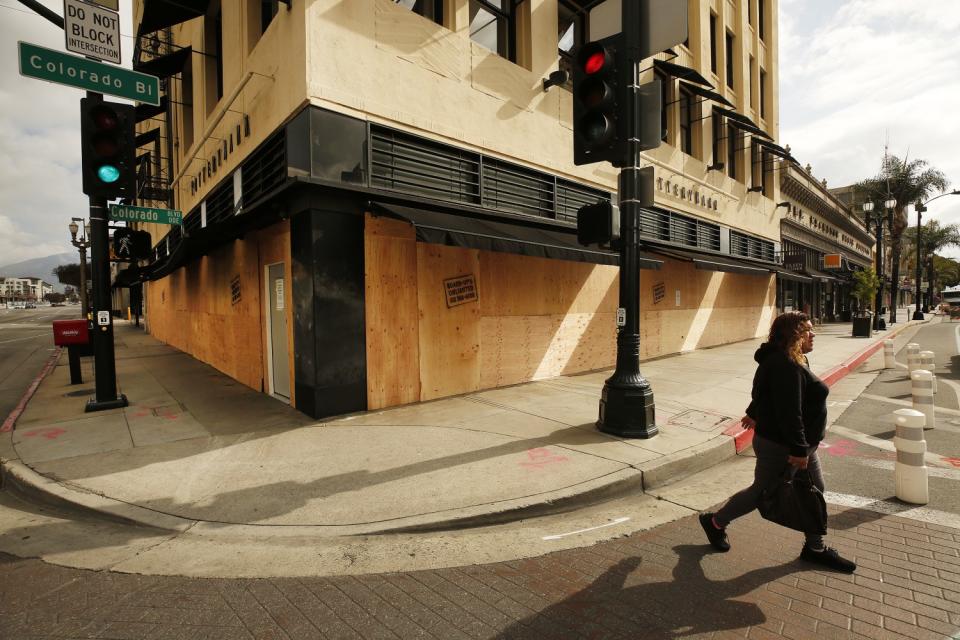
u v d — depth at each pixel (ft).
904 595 9.62
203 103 38.22
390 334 24.39
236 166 30.07
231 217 26.08
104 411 24.20
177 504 13.80
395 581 10.38
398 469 16.15
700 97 52.03
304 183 20.31
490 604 9.55
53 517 13.61
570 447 18.24
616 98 19.51
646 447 18.25
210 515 13.17
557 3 33.45
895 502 14.14
